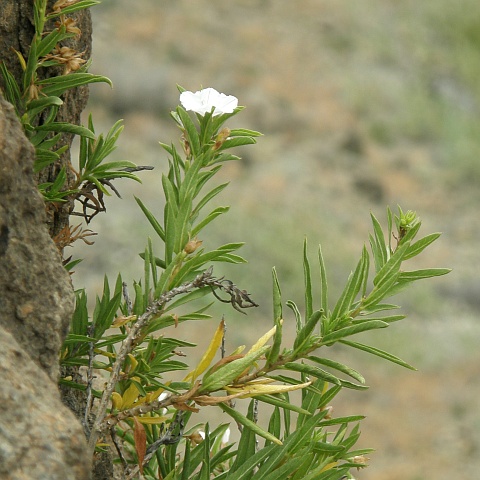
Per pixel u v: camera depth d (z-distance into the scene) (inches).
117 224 861.2
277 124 1213.1
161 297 52.7
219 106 56.4
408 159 1206.9
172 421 56.0
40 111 55.4
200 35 1321.4
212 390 51.0
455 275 967.6
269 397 52.1
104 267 816.9
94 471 60.6
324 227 1011.9
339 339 52.9
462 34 1489.9
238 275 844.0
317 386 58.5
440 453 641.6
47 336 45.6
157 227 56.3
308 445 55.4
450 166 1214.9
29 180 47.0
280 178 1089.4
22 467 36.9
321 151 1173.1
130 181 949.8
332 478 54.5
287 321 805.2
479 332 851.4
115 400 52.8
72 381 56.4
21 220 46.4
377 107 1288.1
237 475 51.8
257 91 1256.2
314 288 870.4
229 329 748.6
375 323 53.0
